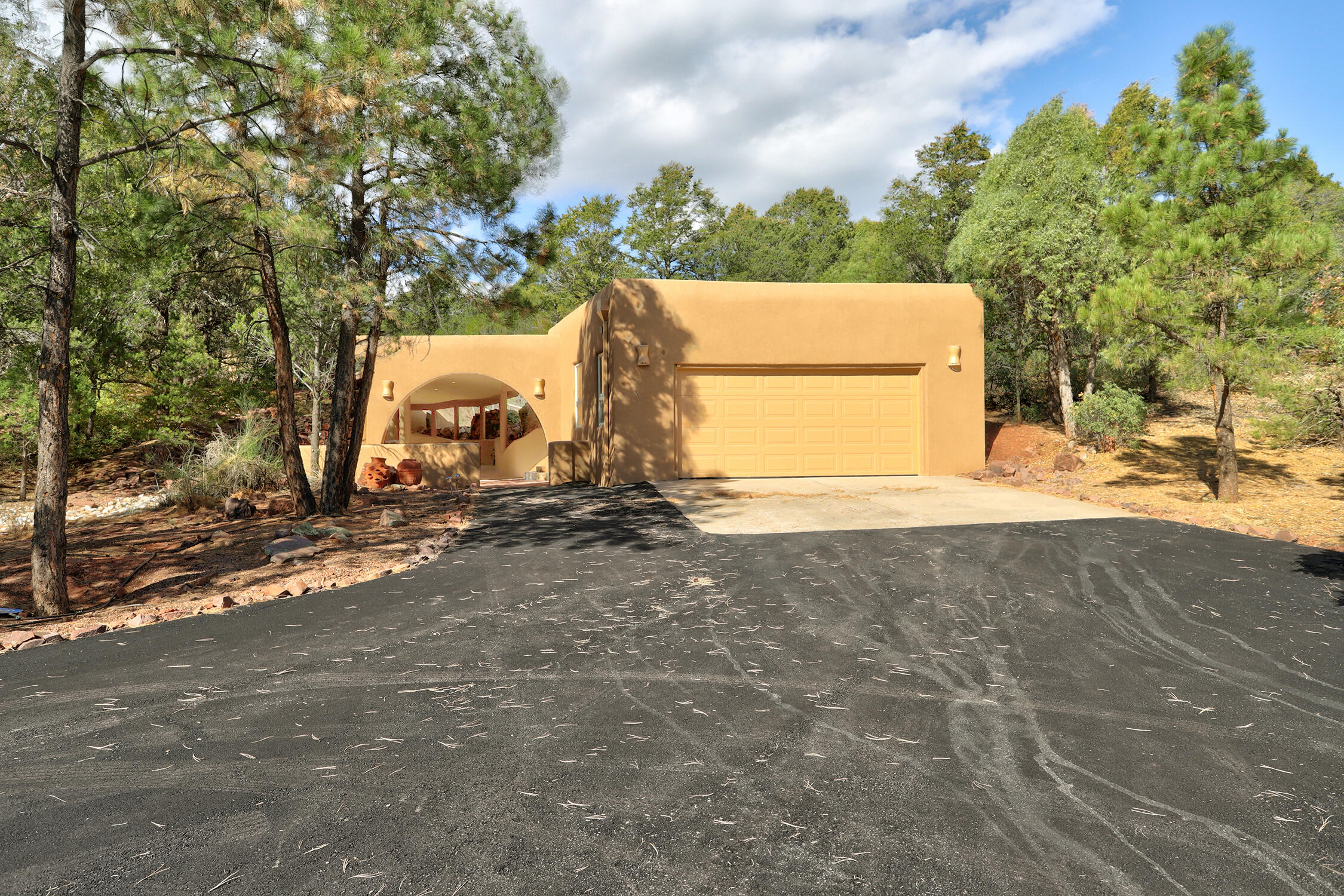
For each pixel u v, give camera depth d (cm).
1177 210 1007
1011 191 1483
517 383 1980
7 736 365
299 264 1061
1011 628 528
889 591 624
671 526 934
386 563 761
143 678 445
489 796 301
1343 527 823
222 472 1352
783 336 1365
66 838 273
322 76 764
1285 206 925
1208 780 313
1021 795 300
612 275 3697
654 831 275
